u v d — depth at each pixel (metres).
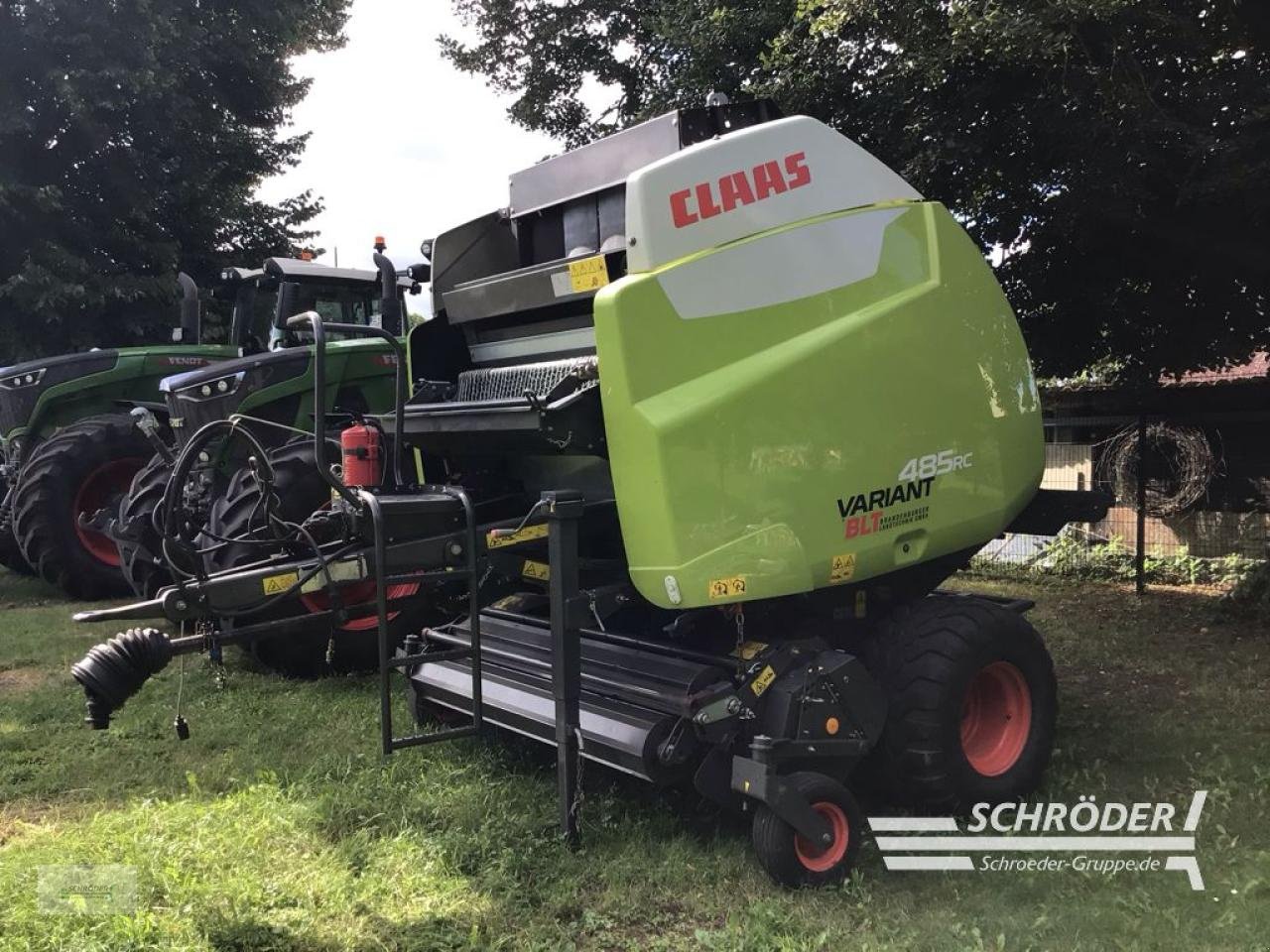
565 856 3.44
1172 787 4.23
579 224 4.41
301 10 15.52
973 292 4.14
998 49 5.70
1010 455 4.25
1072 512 4.90
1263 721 5.11
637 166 4.16
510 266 5.01
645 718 3.44
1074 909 3.17
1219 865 3.48
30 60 12.77
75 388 8.55
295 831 3.56
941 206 4.12
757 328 3.48
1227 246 6.90
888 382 3.75
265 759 4.37
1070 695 5.67
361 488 3.70
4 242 12.87
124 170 13.59
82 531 8.28
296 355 6.89
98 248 13.60
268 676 5.79
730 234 3.48
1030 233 7.53
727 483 3.34
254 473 3.90
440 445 4.29
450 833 3.55
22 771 4.28
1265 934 2.98
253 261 15.71
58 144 13.50
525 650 4.22
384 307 7.37
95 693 3.22
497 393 4.49
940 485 3.94
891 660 3.88
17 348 12.55
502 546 3.86
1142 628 7.57
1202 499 10.48
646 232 3.30
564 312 4.23
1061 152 6.57
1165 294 7.62
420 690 4.50
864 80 7.15
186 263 14.87
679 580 3.25
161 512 4.07
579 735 3.48
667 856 3.46
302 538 3.67
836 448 3.59
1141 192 6.39
